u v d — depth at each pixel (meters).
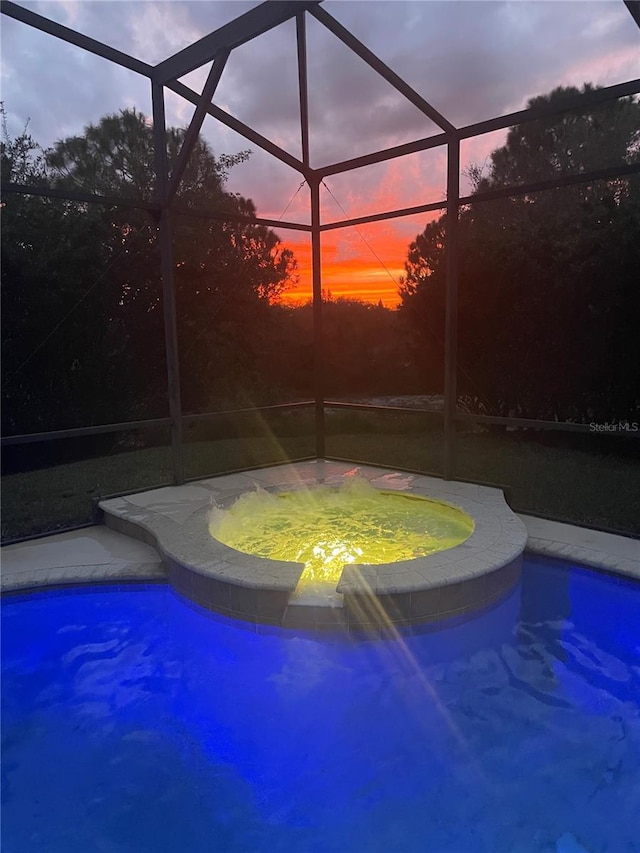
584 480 6.43
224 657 3.55
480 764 2.68
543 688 3.14
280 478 6.07
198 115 4.86
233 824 2.43
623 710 2.98
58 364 6.58
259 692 3.22
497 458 7.55
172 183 5.24
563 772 2.61
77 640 3.73
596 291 6.25
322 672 3.32
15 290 6.05
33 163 6.61
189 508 5.00
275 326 8.39
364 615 3.35
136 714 3.08
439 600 3.42
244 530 4.93
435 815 2.43
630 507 5.51
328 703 3.09
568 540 4.39
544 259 6.69
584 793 2.50
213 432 9.11
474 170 7.32
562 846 2.27
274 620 3.45
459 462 7.41
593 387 6.66
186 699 3.18
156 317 7.45
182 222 7.56
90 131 7.04
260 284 8.28
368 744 2.82
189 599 3.79
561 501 5.79
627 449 6.91
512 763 2.68
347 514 5.26
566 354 6.73
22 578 3.96
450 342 5.50
